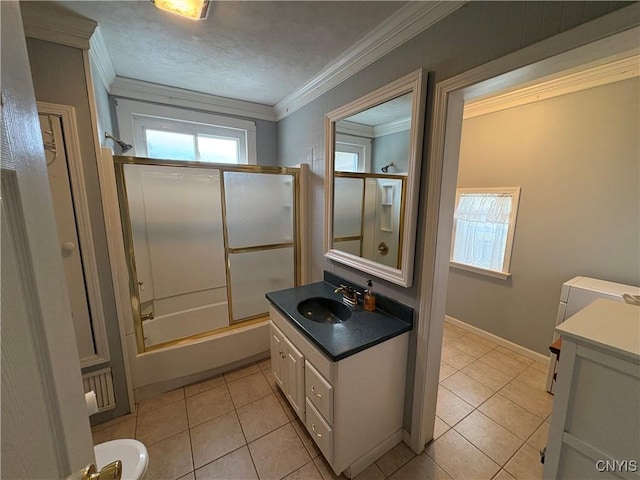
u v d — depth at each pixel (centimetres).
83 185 153
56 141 144
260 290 254
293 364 165
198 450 158
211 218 227
